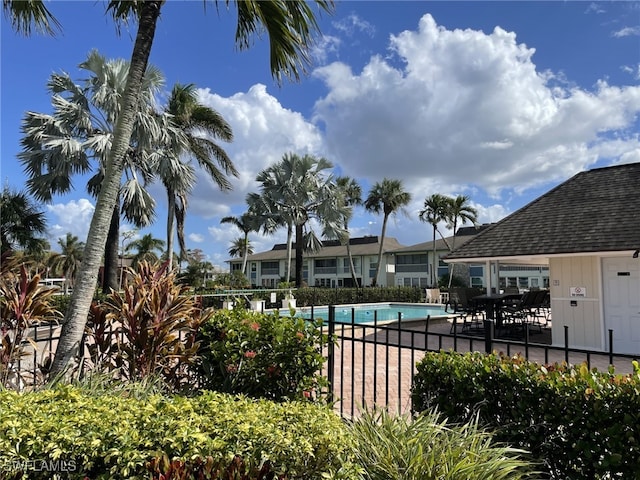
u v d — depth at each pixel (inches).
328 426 82.0
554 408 94.1
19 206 562.3
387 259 1679.4
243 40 200.2
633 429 83.4
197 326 160.2
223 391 144.5
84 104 550.6
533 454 97.0
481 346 386.6
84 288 150.3
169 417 80.6
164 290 154.3
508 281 1462.8
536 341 436.8
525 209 501.0
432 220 1440.7
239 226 1814.7
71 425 76.9
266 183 971.9
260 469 72.7
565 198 479.8
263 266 2107.5
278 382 144.3
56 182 551.8
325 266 1847.9
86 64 545.3
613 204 424.2
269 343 147.6
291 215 957.8
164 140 589.9
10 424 75.7
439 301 980.6
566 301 407.5
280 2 166.1
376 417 114.6
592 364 319.0
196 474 72.0
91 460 72.2
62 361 141.3
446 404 115.6
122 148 161.9
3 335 144.9
